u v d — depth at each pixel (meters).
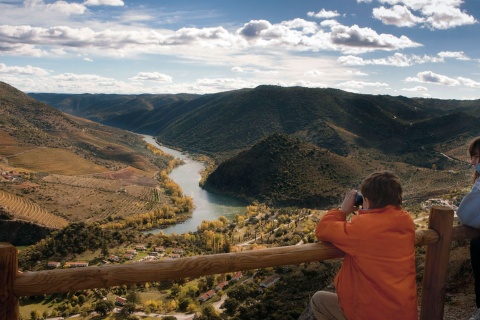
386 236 3.54
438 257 4.69
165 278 3.58
